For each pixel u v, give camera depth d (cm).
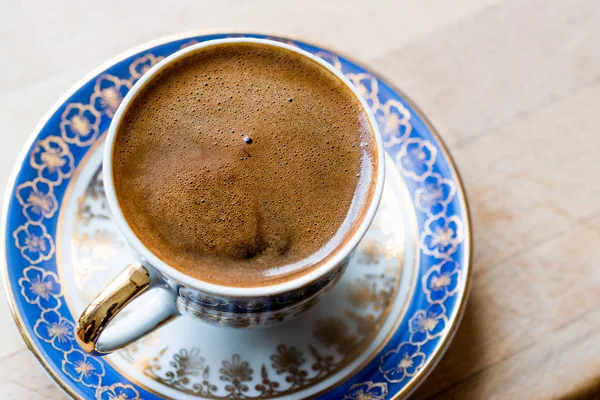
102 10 27
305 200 21
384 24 28
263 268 21
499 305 25
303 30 27
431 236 24
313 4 28
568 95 27
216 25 27
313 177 22
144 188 21
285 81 22
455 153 26
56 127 24
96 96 24
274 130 22
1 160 25
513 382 24
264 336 23
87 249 23
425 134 25
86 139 24
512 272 25
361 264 24
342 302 24
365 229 21
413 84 27
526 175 26
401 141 25
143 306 22
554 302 25
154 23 27
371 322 24
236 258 21
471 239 24
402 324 23
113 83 24
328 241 21
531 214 26
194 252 21
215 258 21
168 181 21
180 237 21
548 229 26
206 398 23
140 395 22
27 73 26
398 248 24
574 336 25
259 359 23
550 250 25
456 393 24
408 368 23
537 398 24
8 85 26
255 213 21
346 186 22
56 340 22
